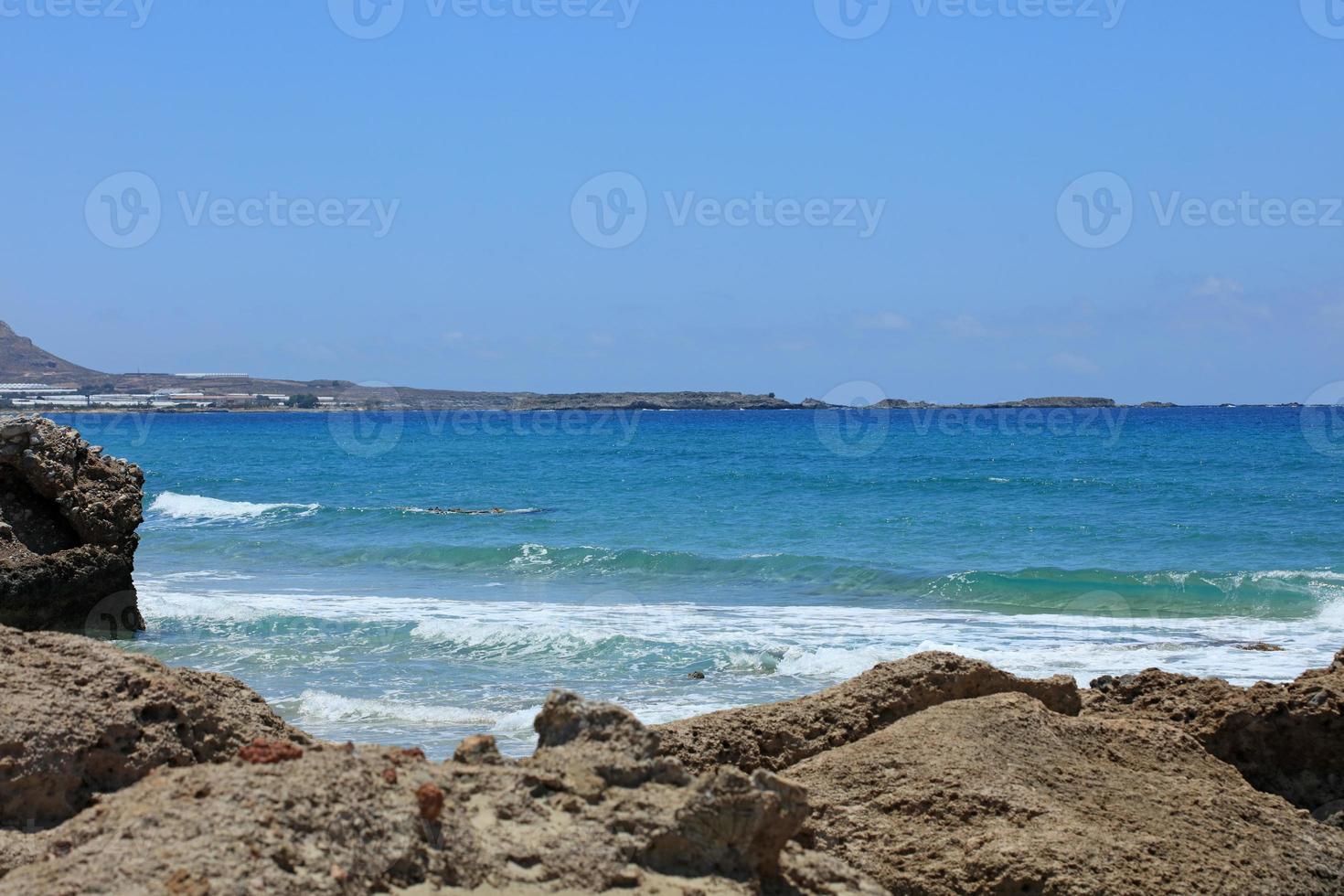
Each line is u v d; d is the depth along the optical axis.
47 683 6.59
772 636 19.80
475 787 5.89
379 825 5.24
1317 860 7.15
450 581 27.66
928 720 8.05
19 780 6.03
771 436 102.25
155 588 25.75
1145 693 9.54
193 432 120.19
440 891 5.17
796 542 34.75
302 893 4.75
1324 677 9.20
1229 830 7.22
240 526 38.69
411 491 54.00
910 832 7.09
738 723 8.29
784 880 6.08
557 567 29.64
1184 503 43.09
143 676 6.76
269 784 5.20
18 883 4.73
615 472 63.12
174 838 4.85
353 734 12.71
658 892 5.51
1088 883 6.57
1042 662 17.44
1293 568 29.59
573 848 5.59
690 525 38.88
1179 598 24.84
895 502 45.09
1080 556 31.91
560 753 6.20
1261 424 113.75
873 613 22.86
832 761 7.77
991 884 6.68
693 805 5.81
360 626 20.12
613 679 16.16
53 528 19.77
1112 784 7.54
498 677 16.28
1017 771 7.48
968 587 26.20
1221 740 8.81
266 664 17.11
